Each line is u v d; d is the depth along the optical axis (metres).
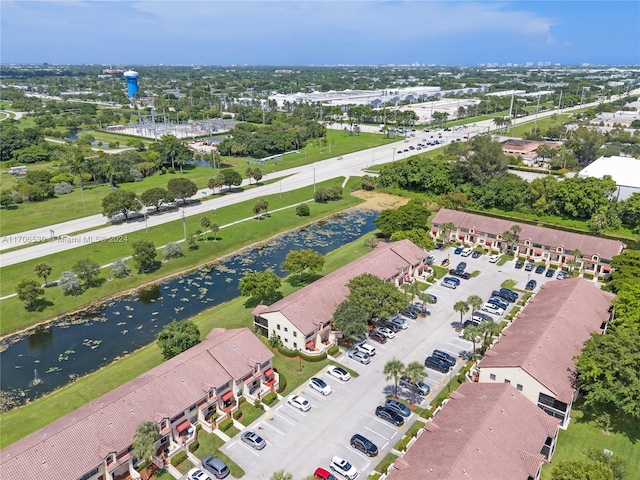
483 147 151.12
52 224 130.12
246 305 88.69
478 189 145.12
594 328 72.12
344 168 192.50
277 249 119.50
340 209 149.38
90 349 78.62
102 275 101.25
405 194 161.12
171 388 57.22
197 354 62.44
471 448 47.44
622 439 55.94
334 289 81.19
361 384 66.44
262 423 59.22
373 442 55.97
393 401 61.41
